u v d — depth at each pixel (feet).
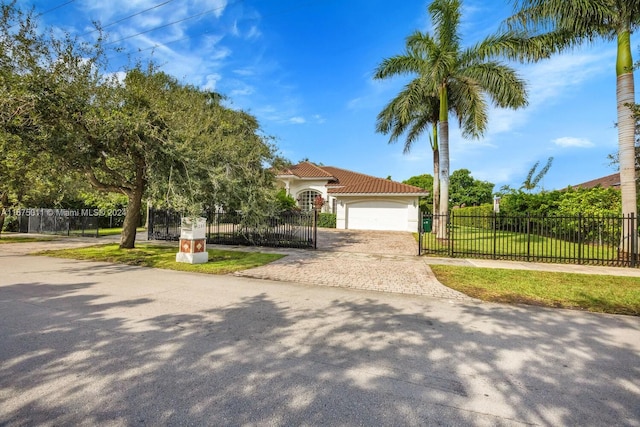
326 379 10.27
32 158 32.42
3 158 33.78
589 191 52.75
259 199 39.42
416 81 49.16
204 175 32.68
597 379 10.62
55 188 54.34
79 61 29.89
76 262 33.40
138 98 31.58
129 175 42.75
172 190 31.12
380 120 59.47
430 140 67.15
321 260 35.22
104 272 28.14
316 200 87.76
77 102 29.40
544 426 8.14
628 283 24.53
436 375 10.71
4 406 8.46
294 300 19.92
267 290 22.36
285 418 8.21
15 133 28.37
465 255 38.99
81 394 9.10
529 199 67.36
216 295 20.76
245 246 47.19
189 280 25.20
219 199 34.78
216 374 10.44
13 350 11.94
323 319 16.31
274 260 34.99
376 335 14.23
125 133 30.60
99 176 41.52
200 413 8.34
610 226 40.57
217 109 44.80
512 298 20.71
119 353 11.85
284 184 89.81
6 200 56.49
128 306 17.93
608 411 8.84
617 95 33.96
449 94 51.03
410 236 61.72
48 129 28.68
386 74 50.65
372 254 40.06
